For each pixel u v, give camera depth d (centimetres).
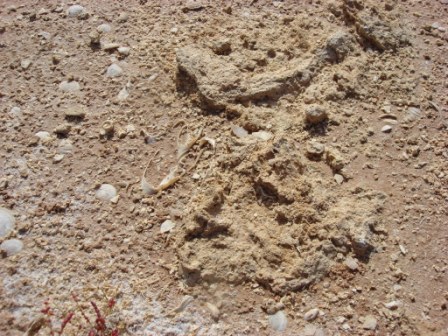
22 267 74
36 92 92
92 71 94
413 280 74
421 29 104
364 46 98
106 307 70
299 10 103
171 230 77
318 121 87
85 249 76
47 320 70
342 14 101
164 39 98
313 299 72
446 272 75
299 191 78
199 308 72
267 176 79
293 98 90
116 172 83
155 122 88
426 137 88
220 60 92
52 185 81
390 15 102
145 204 80
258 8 104
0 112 89
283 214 77
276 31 98
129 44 98
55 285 73
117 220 78
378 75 94
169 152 85
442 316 72
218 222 75
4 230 77
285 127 86
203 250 74
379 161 85
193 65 91
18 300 72
